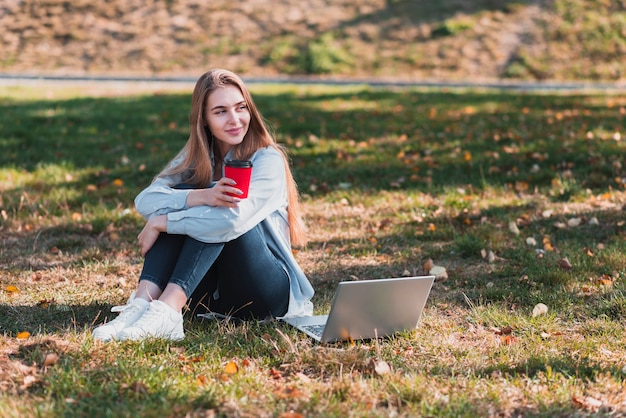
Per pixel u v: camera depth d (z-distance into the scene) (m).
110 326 3.47
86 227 5.85
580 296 4.32
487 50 22.64
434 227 5.78
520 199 6.56
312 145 9.12
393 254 5.25
